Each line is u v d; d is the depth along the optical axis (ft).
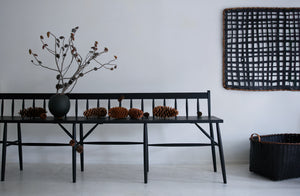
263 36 6.59
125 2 6.73
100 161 6.75
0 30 6.83
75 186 5.00
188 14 6.70
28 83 6.82
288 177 5.32
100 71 6.76
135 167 6.37
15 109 6.81
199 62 6.72
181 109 6.71
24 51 6.82
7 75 6.85
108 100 6.33
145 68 6.75
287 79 6.56
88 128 6.75
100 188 4.90
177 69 6.72
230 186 4.98
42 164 6.64
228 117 6.71
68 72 6.76
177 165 6.59
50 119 5.33
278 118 6.68
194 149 6.70
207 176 5.61
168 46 6.72
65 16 6.77
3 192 4.69
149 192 4.69
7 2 6.82
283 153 5.20
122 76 6.77
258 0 6.68
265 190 4.76
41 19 6.79
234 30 6.62
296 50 6.57
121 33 6.75
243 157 6.70
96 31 6.75
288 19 6.57
